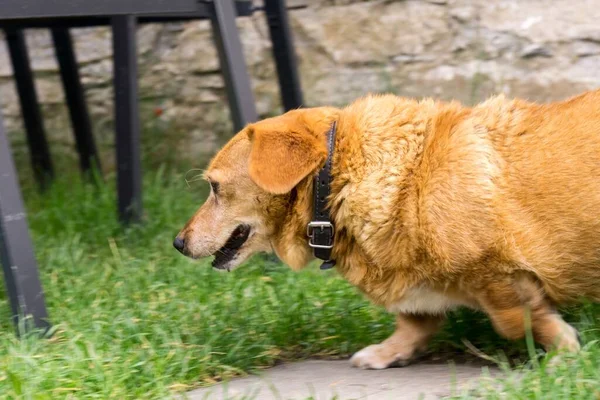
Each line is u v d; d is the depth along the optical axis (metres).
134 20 9.51
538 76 10.23
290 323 6.80
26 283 6.45
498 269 5.48
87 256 8.93
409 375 5.85
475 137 5.57
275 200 6.04
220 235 6.21
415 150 5.68
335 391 5.48
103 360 5.83
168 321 6.70
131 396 5.46
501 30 10.42
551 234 5.44
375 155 5.72
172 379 5.77
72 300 7.41
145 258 8.64
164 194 10.84
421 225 5.52
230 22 8.48
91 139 11.63
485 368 5.38
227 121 12.07
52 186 11.42
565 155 5.44
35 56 12.92
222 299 7.25
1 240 6.42
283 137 5.71
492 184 5.44
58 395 5.37
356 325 6.76
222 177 6.12
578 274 5.56
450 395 5.21
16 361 5.73
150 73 12.37
